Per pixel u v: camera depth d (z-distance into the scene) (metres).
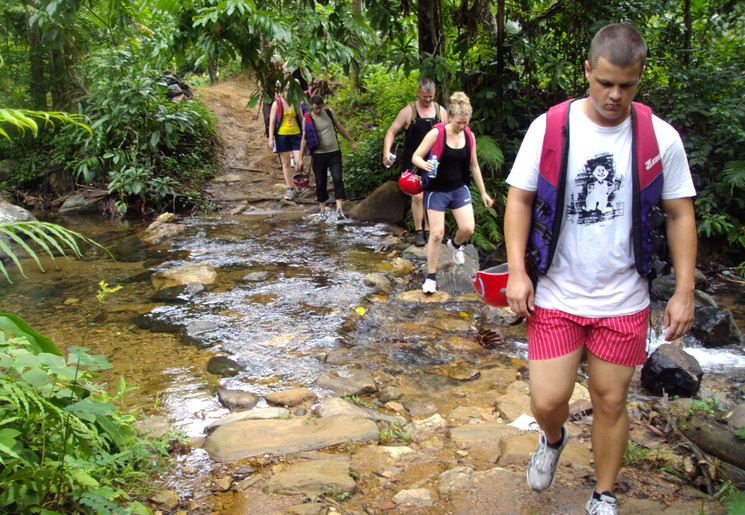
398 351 4.28
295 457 2.85
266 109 10.37
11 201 10.10
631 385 3.81
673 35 7.85
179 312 5.05
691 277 2.02
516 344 4.45
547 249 2.07
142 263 6.62
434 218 5.29
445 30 8.50
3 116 2.26
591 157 1.99
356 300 5.35
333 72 13.29
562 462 2.69
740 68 7.68
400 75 11.55
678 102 7.32
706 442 2.64
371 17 7.43
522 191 2.10
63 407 2.32
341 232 8.08
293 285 5.79
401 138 9.40
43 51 11.11
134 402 3.47
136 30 9.45
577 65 7.96
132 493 2.51
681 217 2.03
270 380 3.80
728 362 4.24
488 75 8.03
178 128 10.98
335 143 8.82
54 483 2.05
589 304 2.08
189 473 2.72
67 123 10.12
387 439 3.04
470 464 2.77
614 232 2.02
